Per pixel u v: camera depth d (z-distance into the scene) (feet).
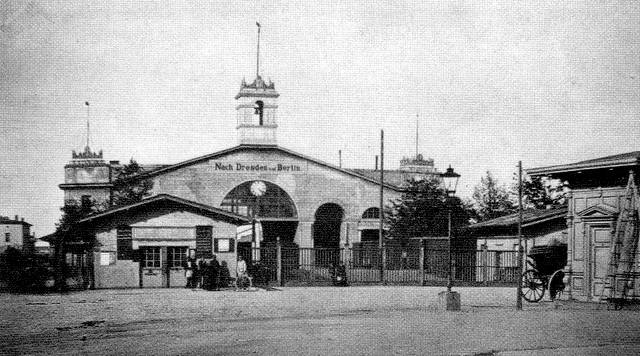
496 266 121.70
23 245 114.93
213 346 43.45
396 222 172.55
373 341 43.98
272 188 192.95
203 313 67.05
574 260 77.61
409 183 183.01
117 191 182.29
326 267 141.79
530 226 122.31
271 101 192.65
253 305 76.13
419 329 49.80
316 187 195.11
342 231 197.26
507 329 49.47
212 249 111.96
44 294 93.91
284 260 120.57
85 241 108.68
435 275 136.87
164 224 111.14
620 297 68.44
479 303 80.33
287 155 193.67
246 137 190.49
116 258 109.09
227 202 189.88
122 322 59.88
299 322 56.70
